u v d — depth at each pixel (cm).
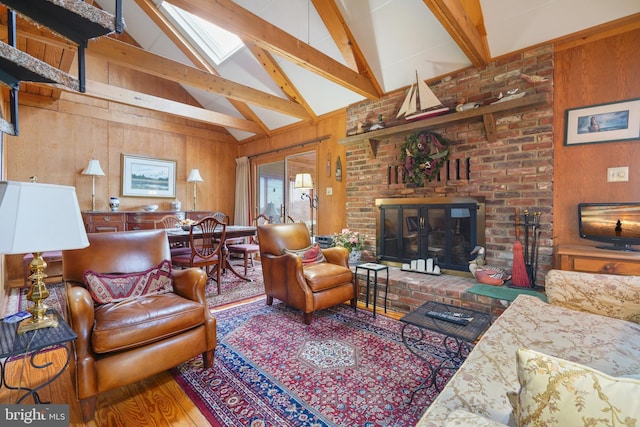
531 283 265
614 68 240
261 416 147
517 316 165
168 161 555
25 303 322
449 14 225
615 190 241
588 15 239
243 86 398
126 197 507
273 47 268
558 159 264
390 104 373
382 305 309
